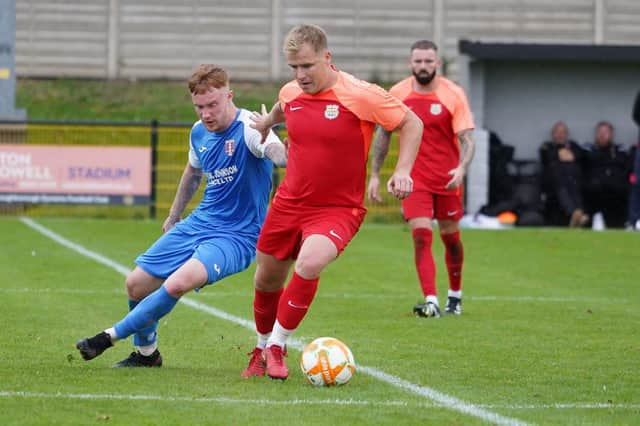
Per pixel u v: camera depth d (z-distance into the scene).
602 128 53.06
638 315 27.66
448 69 72.19
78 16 74.06
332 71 17.86
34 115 68.94
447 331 24.67
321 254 17.52
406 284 33.72
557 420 15.58
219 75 18.52
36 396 16.50
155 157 52.59
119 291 30.58
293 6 74.12
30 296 29.14
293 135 17.89
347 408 16.05
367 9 73.94
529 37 73.50
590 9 73.06
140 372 18.80
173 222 20.12
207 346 21.92
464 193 53.47
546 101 56.28
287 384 17.86
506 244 45.12
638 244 45.56
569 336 24.12
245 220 19.02
